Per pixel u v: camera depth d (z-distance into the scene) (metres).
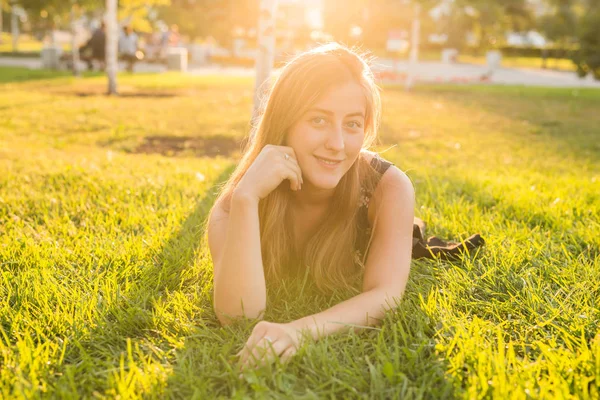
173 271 2.91
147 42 34.19
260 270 2.21
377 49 43.31
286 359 1.92
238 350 2.08
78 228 3.74
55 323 2.32
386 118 11.77
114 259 3.03
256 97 7.37
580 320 2.29
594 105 15.37
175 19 38.06
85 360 2.02
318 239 2.55
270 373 1.85
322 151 2.20
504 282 2.73
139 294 2.59
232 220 2.20
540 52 46.75
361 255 2.68
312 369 1.91
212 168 5.98
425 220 3.87
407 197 2.46
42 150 7.21
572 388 1.81
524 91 19.14
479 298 2.64
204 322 2.36
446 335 2.19
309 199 2.48
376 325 2.24
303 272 2.69
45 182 5.08
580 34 23.70
